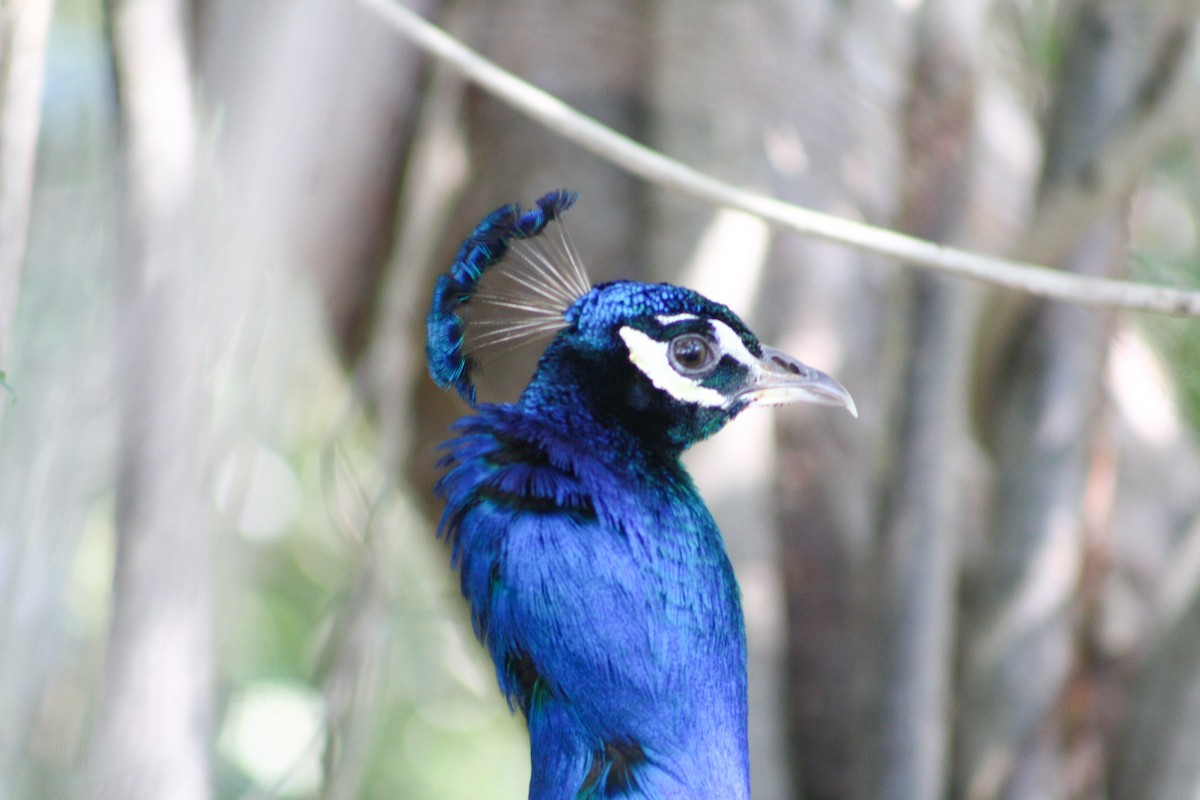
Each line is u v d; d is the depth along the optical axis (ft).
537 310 20.84
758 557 32.12
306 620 39.06
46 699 18.98
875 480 31.35
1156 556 33.96
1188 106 30.50
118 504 18.49
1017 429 32.19
